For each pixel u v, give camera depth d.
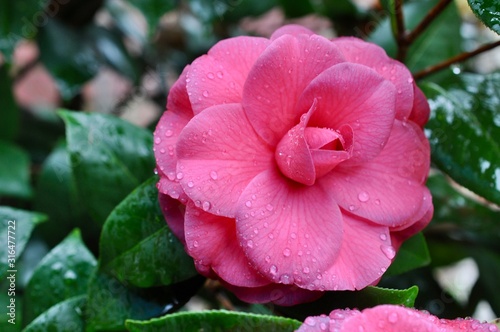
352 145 0.40
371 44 0.42
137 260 0.43
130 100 0.70
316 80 0.40
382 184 0.41
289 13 0.62
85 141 0.48
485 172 0.46
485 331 0.38
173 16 0.69
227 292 0.52
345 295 0.41
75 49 0.62
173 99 0.42
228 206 0.40
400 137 0.42
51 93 1.00
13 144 0.61
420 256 0.45
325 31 0.68
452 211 0.53
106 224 0.44
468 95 0.48
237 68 0.41
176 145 0.40
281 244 0.40
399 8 0.46
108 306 0.44
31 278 0.47
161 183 0.41
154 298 0.44
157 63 0.70
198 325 0.39
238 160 0.41
